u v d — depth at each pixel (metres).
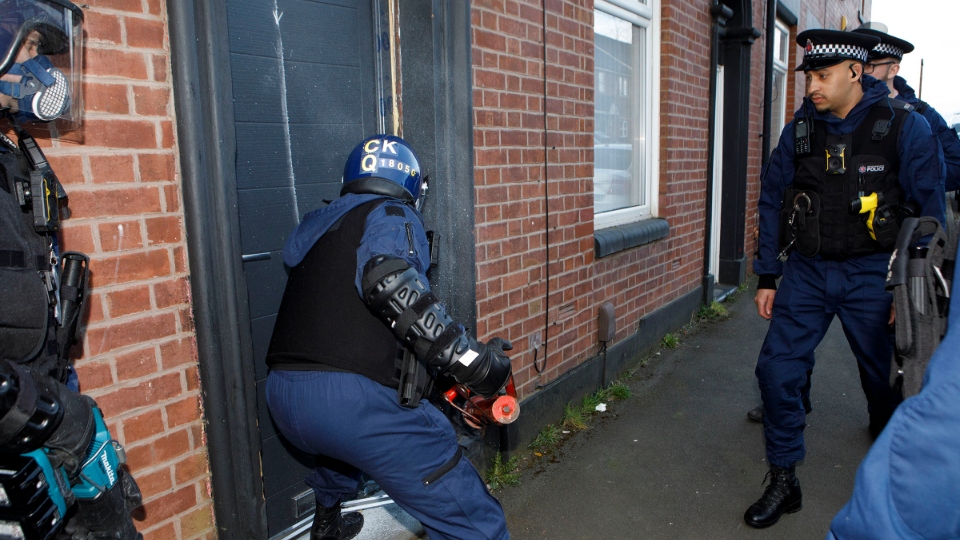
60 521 1.37
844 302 2.76
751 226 7.81
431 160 2.82
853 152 2.68
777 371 2.79
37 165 1.44
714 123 6.03
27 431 1.25
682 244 5.65
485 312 3.17
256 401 2.28
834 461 3.42
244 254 2.38
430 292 1.77
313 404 1.80
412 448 1.86
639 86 5.11
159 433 2.02
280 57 2.44
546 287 3.62
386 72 2.82
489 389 1.85
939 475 0.93
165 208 1.96
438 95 2.77
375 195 1.99
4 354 1.30
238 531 2.26
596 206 4.61
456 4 2.80
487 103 3.05
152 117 1.91
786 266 2.94
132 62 1.85
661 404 4.19
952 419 0.94
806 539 2.77
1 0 1.36
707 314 6.16
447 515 1.90
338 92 2.68
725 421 3.93
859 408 4.09
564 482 3.24
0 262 1.29
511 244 3.31
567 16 3.65
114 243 1.85
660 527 2.86
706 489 3.17
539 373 3.63
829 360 4.99
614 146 4.84
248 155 2.36
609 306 4.23
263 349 2.48
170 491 2.06
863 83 2.73
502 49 3.13
